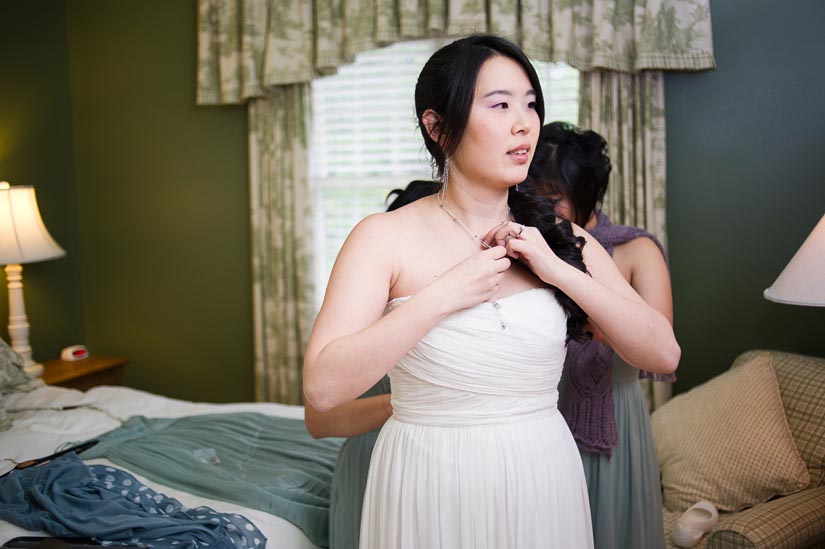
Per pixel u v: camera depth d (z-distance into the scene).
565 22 3.30
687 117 3.31
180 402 2.91
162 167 4.16
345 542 1.63
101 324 4.38
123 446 2.33
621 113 3.35
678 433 2.53
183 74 4.07
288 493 2.00
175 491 2.06
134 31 4.12
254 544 1.76
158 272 4.24
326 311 1.15
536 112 1.24
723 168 3.29
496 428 1.16
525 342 1.16
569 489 1.21
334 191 3.94
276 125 3.81
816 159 3.15
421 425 1.19
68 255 4.27
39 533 1.79
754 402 2.41
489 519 1.15
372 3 3.56
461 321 1.14
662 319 1.26
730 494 2.29
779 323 3.25
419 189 1.65
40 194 4.04
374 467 1.25
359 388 1.09
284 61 3.69
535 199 1.32
